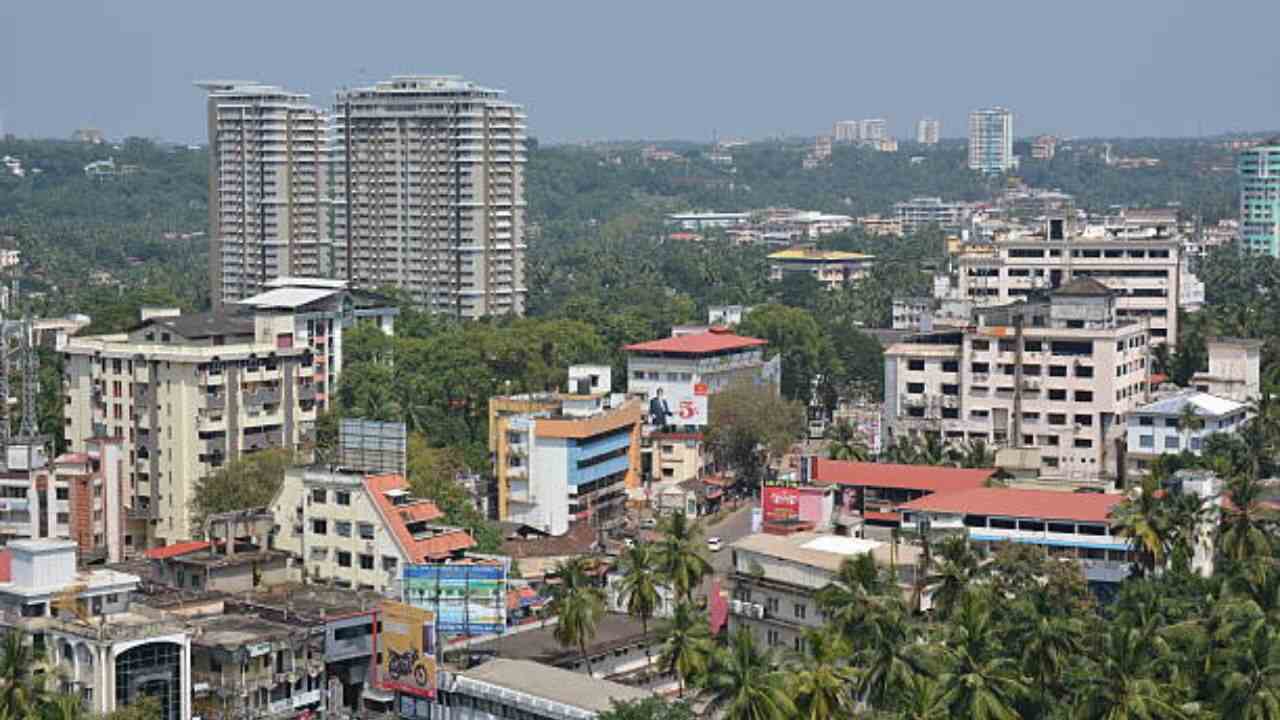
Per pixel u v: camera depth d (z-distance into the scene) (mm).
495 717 197000
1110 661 166375
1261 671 169875
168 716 197875
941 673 168375
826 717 167375
